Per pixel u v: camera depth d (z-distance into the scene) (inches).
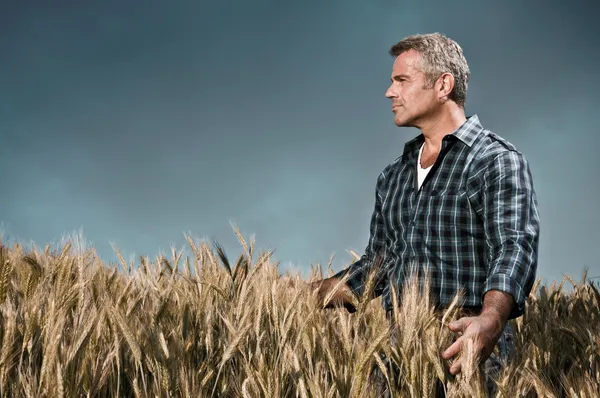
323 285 117.5
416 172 110.8
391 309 105.0
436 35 108.0
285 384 92.4
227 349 94.2
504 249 93.0
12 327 86.6
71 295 100.3
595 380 107.2
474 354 81.5
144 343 92.8
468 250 100.7
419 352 89.5
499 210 95.9
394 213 112.0
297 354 97.7
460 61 107.3
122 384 92.7
